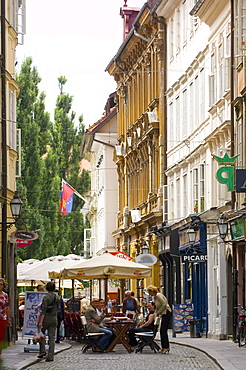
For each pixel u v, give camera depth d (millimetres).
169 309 26172
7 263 34094
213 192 38250
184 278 44250
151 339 26266
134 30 55562
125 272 31750
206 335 36938
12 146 36812
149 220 52781
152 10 50375
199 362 21891
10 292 34125
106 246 72125
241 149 32844
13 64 37344
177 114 47438
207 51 39844
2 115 33375
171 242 45500
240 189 28094
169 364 21234
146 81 56094
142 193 56812
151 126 51719
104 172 73625
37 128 87750
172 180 48500
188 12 44375
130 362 22125
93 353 26391
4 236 32875
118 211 67250
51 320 23047
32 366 21078
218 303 36062
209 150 39094
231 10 34469
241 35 31906
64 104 100688
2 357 7859
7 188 34625
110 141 73875
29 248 86250
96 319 26922
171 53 49188
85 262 32156
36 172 87750
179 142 46625
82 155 91500
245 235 30219
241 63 32938
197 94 42156
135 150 59094
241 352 24391
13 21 36750
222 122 36250
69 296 94125
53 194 89812
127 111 63562
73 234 95938
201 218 38969
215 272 37031
